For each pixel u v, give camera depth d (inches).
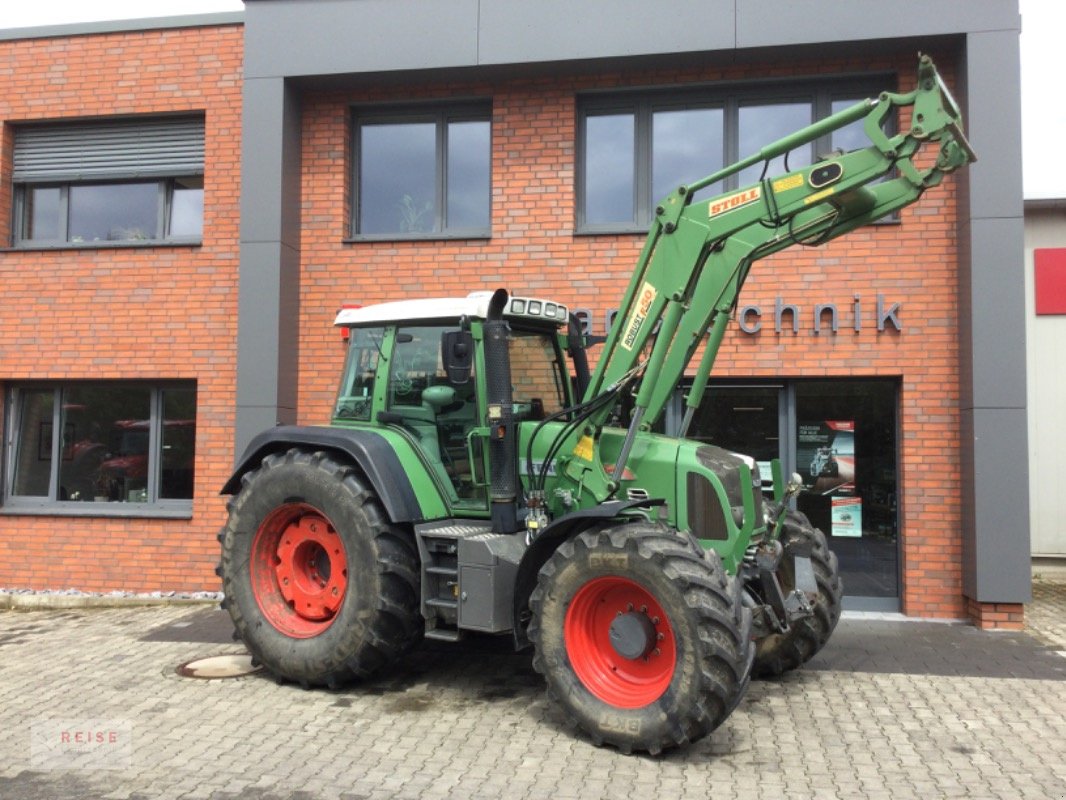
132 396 340.5
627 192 316.2
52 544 331.0
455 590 197.2
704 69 304.8
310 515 217.3
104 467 340.8
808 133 183.6
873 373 288.7
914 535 285.0
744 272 195.6
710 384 305.1
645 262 197.3
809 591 206.1
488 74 311.0
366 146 335.0
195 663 233.1
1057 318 379.9
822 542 224.1
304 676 206.1
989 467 267.6
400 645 203.5
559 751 167.3
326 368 322.3
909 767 159.8
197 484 322.3
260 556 220.7
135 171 340.5
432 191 330.3
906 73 294.0
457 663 232.8
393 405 222.8
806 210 184.4
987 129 272.4
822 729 180.4
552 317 221.5
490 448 198.2
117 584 325.7
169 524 323.9
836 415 299.7
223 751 167.3
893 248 288.7
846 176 177.2
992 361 268.5
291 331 319.3
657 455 196.4
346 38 310.8
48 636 267.4
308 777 154.4
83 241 347.9
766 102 309.4
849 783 152.3
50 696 203.8
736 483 193.0
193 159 336.2
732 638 157.2
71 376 334.6
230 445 322.0
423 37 306.2
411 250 319.3
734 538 186.4
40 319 337.7
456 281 316.2
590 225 317.1
